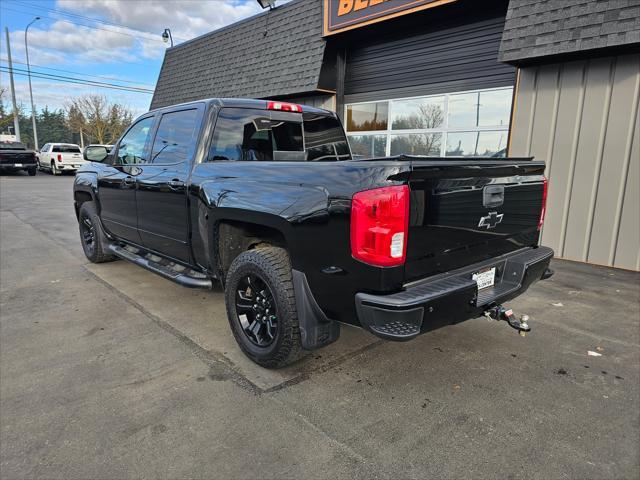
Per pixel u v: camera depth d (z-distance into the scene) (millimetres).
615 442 2238
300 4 9695
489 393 2686
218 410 2469
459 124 7785
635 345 3379
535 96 6004
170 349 3225
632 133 5266
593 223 5699
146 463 2041
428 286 2291
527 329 2568
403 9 7445
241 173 2959
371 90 9156
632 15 4820
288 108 3914
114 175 4594
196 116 3543
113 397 2582
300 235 2479
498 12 7027
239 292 3057
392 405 2545
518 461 2090
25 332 3492
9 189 15031
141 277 5055
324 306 2484
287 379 2824
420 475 1993
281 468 2023
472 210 2533
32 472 1972
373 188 2148
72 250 6391
